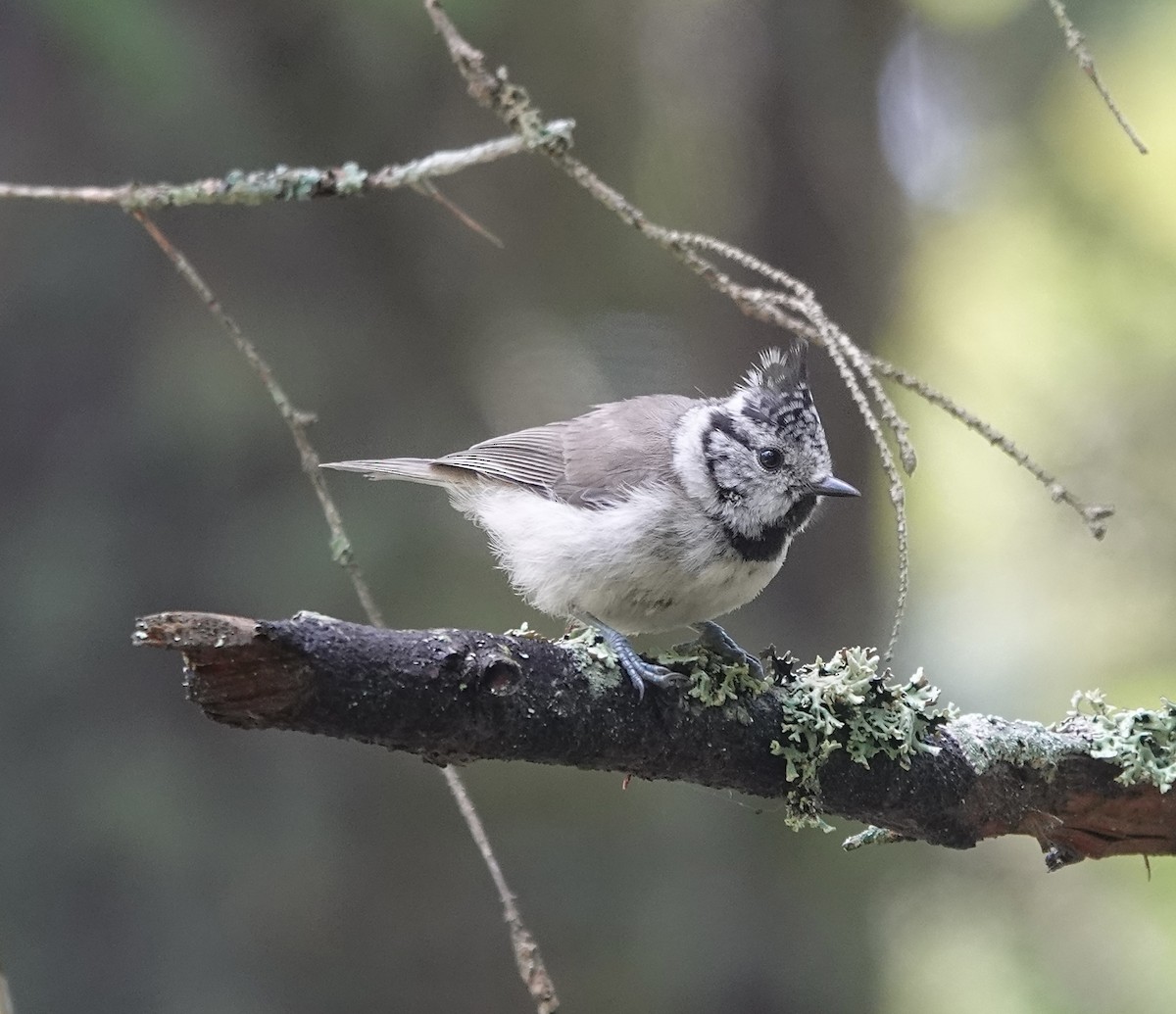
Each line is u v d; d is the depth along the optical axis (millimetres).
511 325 13914
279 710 4871
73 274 12211
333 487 12625
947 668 14547
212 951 12039
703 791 13031
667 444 7430
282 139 12203
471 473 8195
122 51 10688
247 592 12289
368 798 12984
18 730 11812
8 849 11547
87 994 11664
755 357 14023
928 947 13070
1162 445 13992
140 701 12203
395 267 13281
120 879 11844
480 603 12500
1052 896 13406
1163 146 13625
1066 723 6453
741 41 14352
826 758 6004
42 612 11961
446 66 12453
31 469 12258
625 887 12797
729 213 14461
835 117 14328
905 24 14438
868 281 14453
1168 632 13867
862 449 14148
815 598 14039
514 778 13133
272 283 12867
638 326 14422
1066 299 14477
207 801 12188
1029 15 13383
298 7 11789
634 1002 12414
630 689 5711
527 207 13703
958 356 14648
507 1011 12609
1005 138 14336
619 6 13531
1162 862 13008
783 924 12648
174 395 12180
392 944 12703
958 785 6148
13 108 11953
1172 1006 12391
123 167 12250
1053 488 4875
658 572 7180
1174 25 12500
